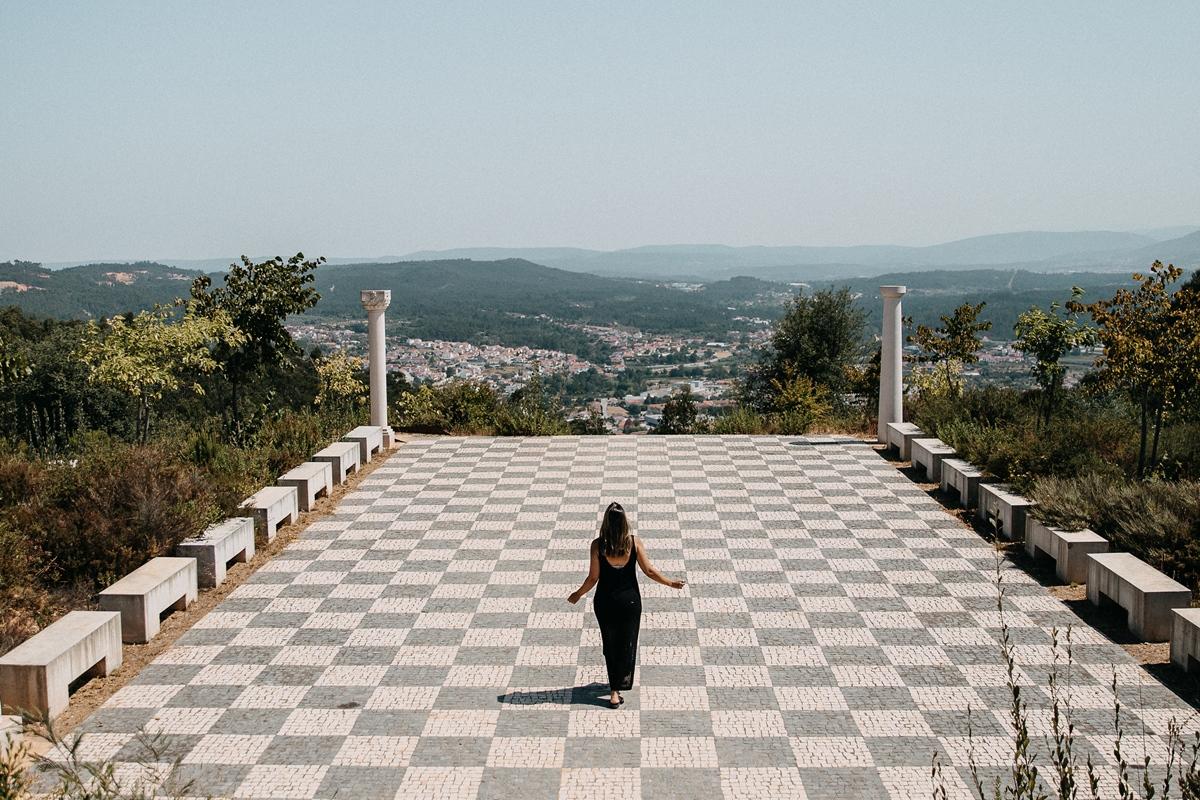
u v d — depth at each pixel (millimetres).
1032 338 17422
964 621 8273
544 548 10594
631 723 6418
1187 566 8633
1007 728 6270
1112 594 8227
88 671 7293
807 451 16281
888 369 16828
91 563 8844
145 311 15617
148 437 17125
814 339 29516
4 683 6379
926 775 5691
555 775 5742
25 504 9633
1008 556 10172
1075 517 9641
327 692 6945
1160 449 13133
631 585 6703
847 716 6496
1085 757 5836
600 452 16359
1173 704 6547
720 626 8219
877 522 11586
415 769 5820
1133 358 11641
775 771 5766
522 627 8242
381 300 16719
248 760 5934
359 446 15055
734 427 19281
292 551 10562
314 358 24719
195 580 8969
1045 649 7617
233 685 7082
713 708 6637
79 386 24984
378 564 10070
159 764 5859
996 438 13125
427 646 7832
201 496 10258
